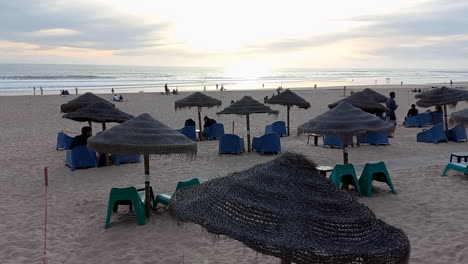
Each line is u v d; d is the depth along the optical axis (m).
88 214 7.59
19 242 6.33
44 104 34.38
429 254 5.64
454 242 6.03
